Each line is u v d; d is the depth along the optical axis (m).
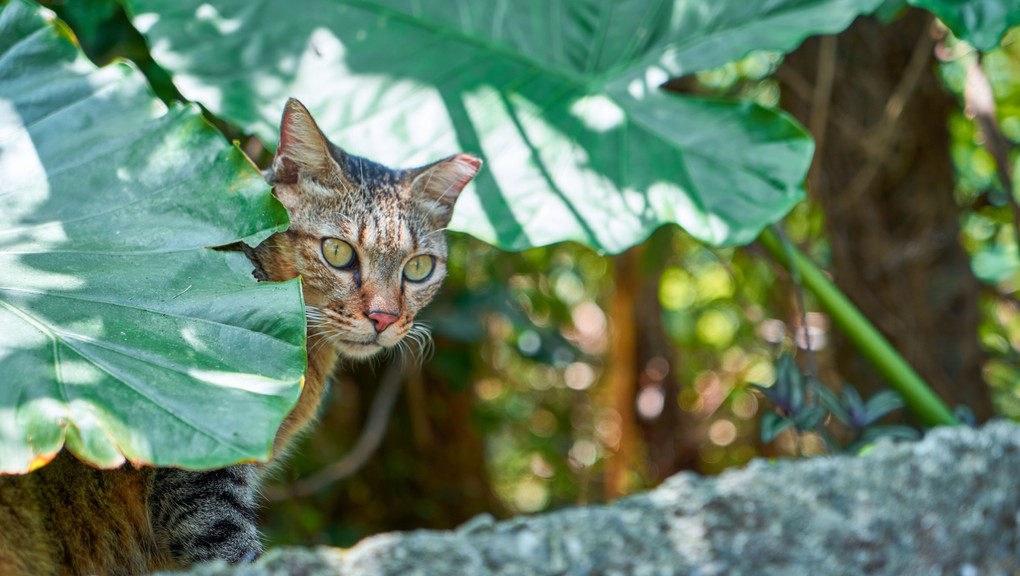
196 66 1.17
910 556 0.99
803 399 1.19
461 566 0.95
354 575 0.94
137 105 1.07
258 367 1.00
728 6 1.21
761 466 1.00
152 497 1.07
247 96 1.17
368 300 1.17
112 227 1.04
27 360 0.98
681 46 1.21
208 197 1.05
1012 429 1.02
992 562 1.00
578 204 1.17
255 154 1.36
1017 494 1.01
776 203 1.16
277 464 1.18
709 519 0.97
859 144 1.52
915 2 1.17
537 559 0.95
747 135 1.18
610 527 0.97
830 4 1.20
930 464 1.00
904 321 1.53
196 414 0.97
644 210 1.17
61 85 1.07
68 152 1.05
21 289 1.00
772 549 0.97
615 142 1.19
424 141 1.19
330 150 1.17
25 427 0.96
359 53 1.20
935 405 1.20
